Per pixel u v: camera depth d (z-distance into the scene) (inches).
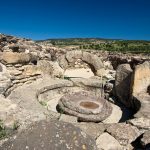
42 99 309.7
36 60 341.7
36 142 97.2
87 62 449.4
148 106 245.9
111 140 168.7
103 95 362.0
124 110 300.5
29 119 182.2
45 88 315.6
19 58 297.6
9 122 166.1
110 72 557.6
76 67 713.0
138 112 228.7
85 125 187.0
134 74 284.5
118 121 269.1
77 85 370.9
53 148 96.2
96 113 263.4
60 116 211.9
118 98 329.7
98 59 448.1
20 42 482.0
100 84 371.9
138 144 168.6
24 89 291.3
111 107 292.8
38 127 103.0
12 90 273.1
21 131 103.1
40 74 346.3
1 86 237.9
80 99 297.6
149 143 159.6
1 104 192.1
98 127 185.5
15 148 95.5
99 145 162.4
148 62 297.1
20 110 198.7
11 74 284.7
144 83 290.4
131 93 288.7
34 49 474.9
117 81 330.3
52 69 378.0
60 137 99.7
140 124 191.3
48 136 99.5
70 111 263.9
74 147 97.8
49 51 601.6
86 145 99.9
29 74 319.6
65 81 358.9
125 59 625.9
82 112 261.0
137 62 494.0
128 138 171.3
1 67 267.4
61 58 444.8
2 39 421.1
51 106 303.9
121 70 326.0
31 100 247.8
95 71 450.9
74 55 444.8
